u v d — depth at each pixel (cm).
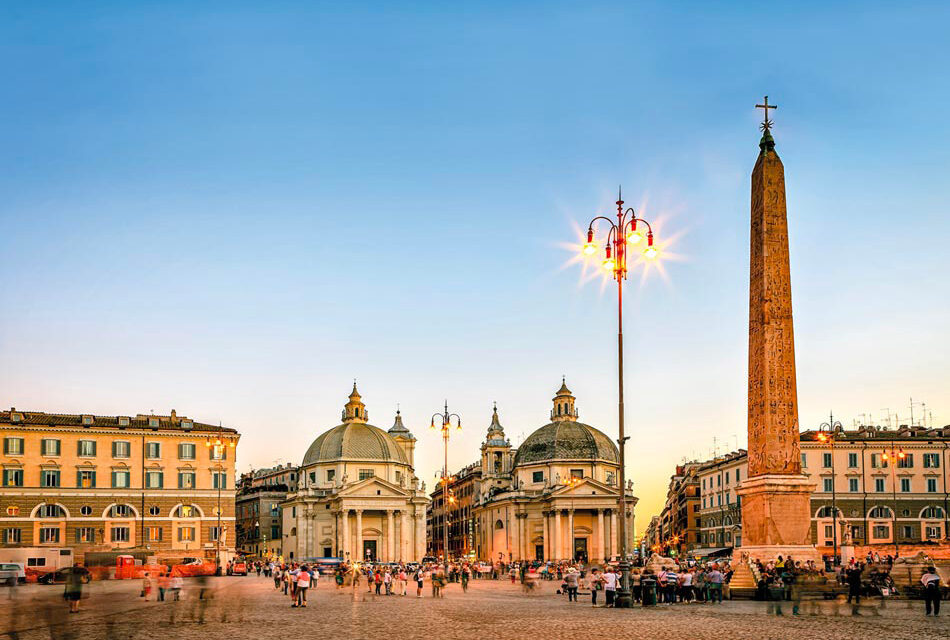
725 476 12656
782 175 4969
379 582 6481
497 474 16375
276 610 4403
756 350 4944
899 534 10562
